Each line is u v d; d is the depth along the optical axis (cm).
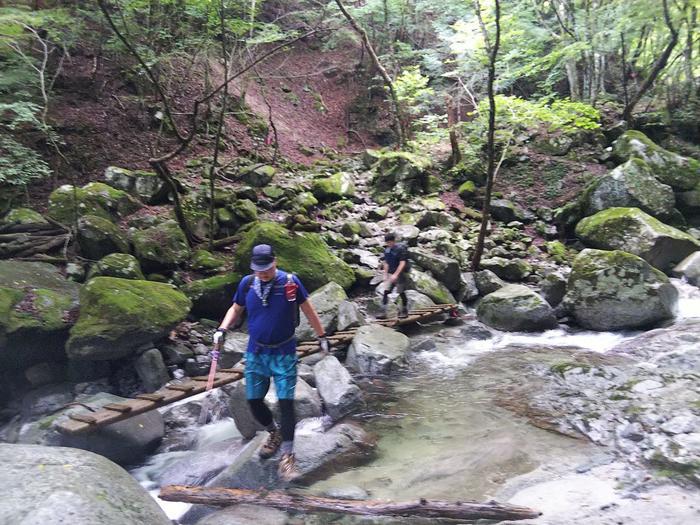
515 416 517
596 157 1303
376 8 1545
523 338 793
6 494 291
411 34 1698
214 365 408
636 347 685
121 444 477
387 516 356
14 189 826
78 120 1016
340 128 1625
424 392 598
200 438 528
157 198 921
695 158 1292
